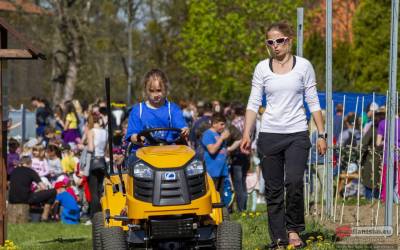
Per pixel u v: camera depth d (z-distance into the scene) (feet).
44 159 88.53
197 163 38.63
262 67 42.50
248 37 175.63
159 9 234.38
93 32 202.18
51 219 84.28
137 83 228.63
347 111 86.79
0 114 54.19
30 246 58.85
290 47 42.06
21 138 114.21
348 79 167.53
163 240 38.68
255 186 77.71
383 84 163.32
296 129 42.11
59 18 194.39
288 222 43.55
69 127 108.37
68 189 83.15
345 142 83.05
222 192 69.77
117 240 38.17
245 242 48.91
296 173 41.96
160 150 39.75
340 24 224.94
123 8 209.05
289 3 175.01
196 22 186.19
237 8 181.27
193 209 37.88
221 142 68.90
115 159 74.64
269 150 42.55
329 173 55.52
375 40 164.66
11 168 90.22
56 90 214.90
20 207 82.48
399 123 56.65
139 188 38.14
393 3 48.39
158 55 244.22
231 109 98.02
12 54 53.57
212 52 181.27
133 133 43.47
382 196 62.34
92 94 211.00
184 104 120.88
